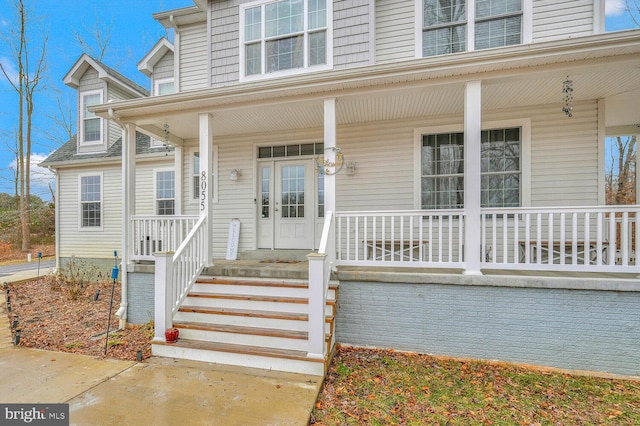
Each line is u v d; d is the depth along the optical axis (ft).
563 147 16.52
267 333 11.65
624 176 46.34
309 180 20.44
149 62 28.09
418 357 12.44
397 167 18.62
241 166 21.38
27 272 34.53
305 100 14.60
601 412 8.95
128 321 16.65
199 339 12.35
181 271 13.53
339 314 13.52
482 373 11.23
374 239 13.55
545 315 11.77
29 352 12.53
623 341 11.19
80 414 8.20
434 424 8.29
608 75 12.98
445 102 15.83
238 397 9.11
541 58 11.53
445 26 17.79
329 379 10.61
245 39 20.01
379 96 14.44
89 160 29.86
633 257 15.10
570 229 16.58
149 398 9.01
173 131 20.43
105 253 30.30
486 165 17.56
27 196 55.62
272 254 20.11
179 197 22.45
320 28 18.70
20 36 52.26
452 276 12.46
